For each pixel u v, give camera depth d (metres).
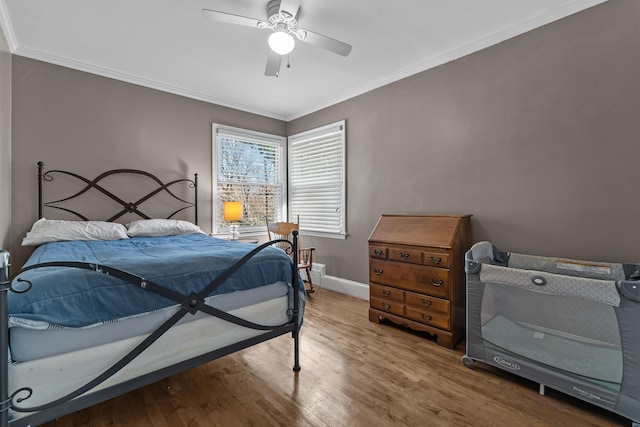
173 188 3.53
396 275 2.64
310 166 4.21
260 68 3.02
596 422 1.52
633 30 1.87
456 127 2.70
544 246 2.23
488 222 2.51
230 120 4.00
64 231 2.53
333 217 3.88
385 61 2.88
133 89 3.25
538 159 2.25
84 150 2.97
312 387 1.79
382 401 1.67
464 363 2.06
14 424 1.10
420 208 2.99
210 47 2.63
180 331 1.51
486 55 2.50
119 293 1.32
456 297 2.36
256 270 1.80
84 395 1.25
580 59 2.05
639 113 1.85
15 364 1.12
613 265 1.85
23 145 2.67
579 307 1.59
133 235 2.88
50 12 2.14
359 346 2.33
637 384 1.43
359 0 2.03
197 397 1.70
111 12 2.14
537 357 1.73
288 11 1.91
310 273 4.15
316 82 3.36
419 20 2.25
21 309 1.10
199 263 1.61
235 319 1.67
